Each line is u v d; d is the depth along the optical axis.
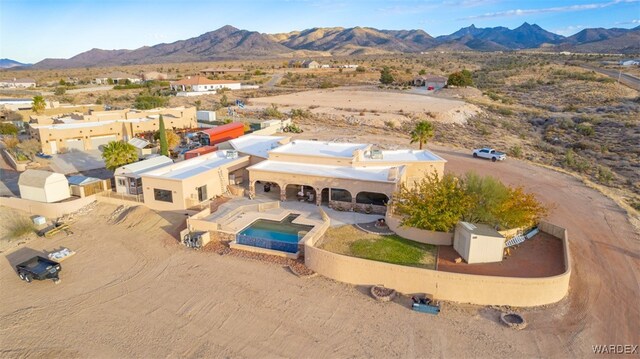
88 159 58.44
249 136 59.06
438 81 136.62
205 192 41.53
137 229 36.66
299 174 39.66
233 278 28.14
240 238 32.69
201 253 31.83
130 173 42.69
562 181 48.16
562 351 20.98
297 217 36.88
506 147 68.19
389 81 150.50
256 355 21.16
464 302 25.08
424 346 21.50
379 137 71.56
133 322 24.00
